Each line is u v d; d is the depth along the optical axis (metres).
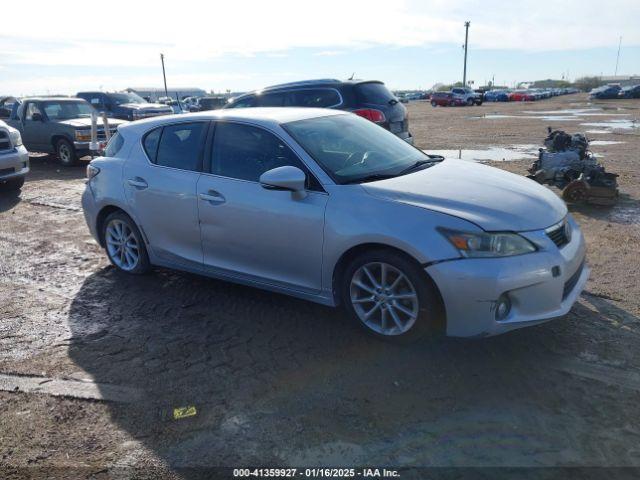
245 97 10.37
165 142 4.84
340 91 9.51
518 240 3.33
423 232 3.37
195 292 4.91
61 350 3.91
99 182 5.27
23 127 13.95
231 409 3.12
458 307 3.29
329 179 3.86
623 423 2.89
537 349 3.64
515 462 2.63
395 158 4.44
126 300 4.79
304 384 3.34
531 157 12.40
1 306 4.73
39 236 6.93
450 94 49.25
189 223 4.55
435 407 3.07
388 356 3.62
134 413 3.13
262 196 4.05
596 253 5.50
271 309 4.47
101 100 20.53
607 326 3.92
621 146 14.11
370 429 2.91
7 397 3.33
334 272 3.81
